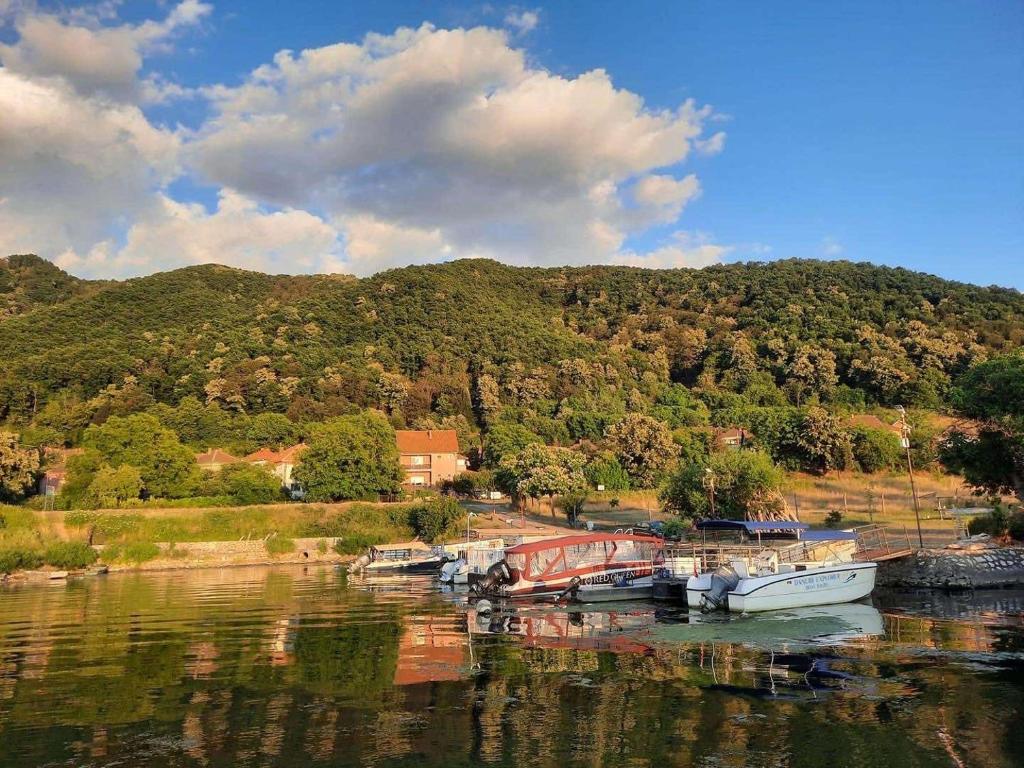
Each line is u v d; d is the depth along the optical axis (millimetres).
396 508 70750
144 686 16016
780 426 89000
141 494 71750
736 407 117438
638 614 27766
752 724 12883
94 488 66188
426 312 182875
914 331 137125
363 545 65875
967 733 12344
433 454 106750
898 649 19531
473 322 176250
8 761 11250
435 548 55375
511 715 13484
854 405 117438
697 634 22578
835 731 12477
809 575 28406
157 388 122938
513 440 105688
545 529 69312
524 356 152875
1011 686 15312
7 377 115500
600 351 160750
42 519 59531
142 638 22922
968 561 33812
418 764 11016
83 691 15609
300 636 22859
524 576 33625
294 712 13781
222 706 14250
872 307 158500
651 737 12203
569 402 128000
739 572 30000
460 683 15961
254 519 66562
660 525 60438
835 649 19672
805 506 68250
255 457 95125
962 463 38500
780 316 162000
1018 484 37719
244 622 26406
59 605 33344
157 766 11023
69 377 119750
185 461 74625
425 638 22234
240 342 145125
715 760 11148
